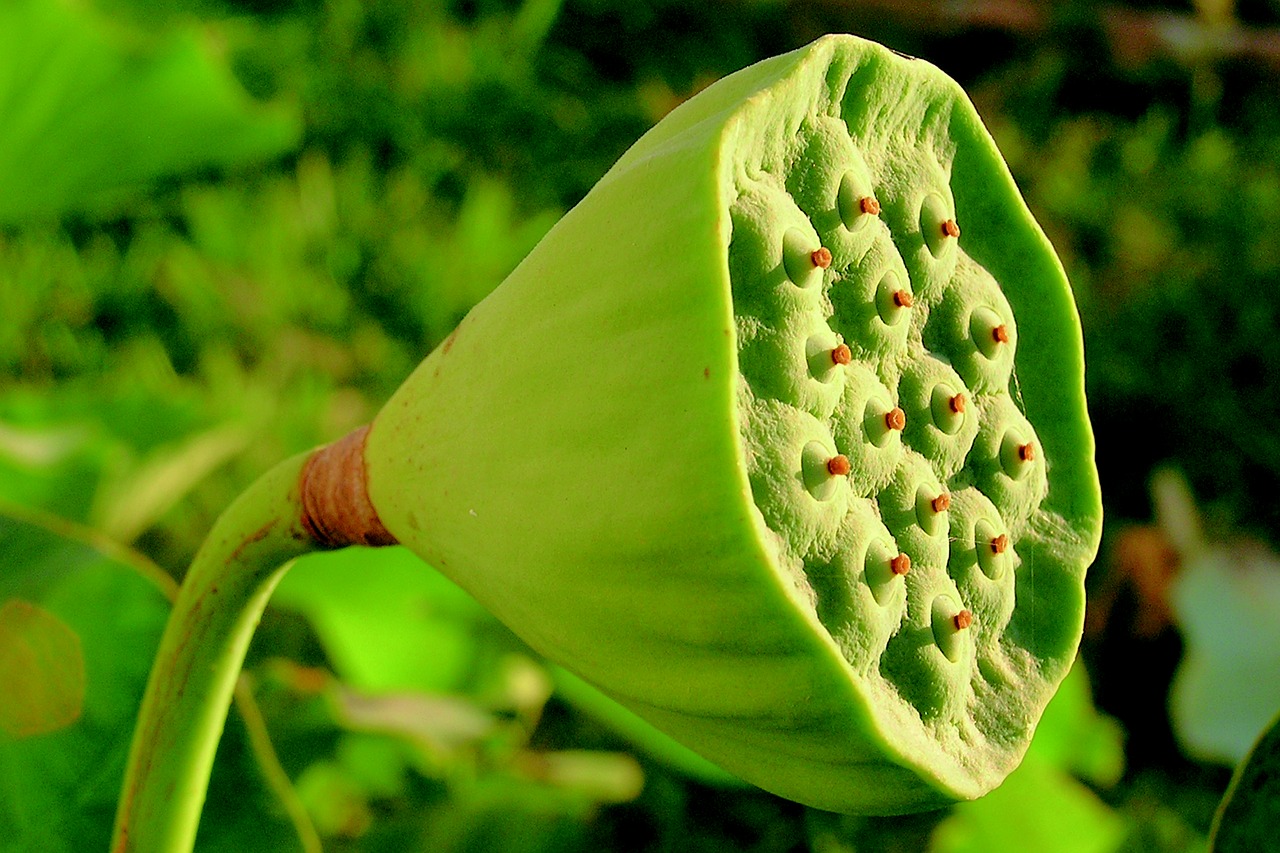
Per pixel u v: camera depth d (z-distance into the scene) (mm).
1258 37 1825
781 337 372
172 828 418
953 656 387
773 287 372
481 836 684
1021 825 693
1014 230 412
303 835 492
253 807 491
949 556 396
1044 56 1726
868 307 385
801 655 366
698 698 377
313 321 1208
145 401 748
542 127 1453
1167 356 1349
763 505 368
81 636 483
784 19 1671
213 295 1176
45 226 1169
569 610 378
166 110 738
